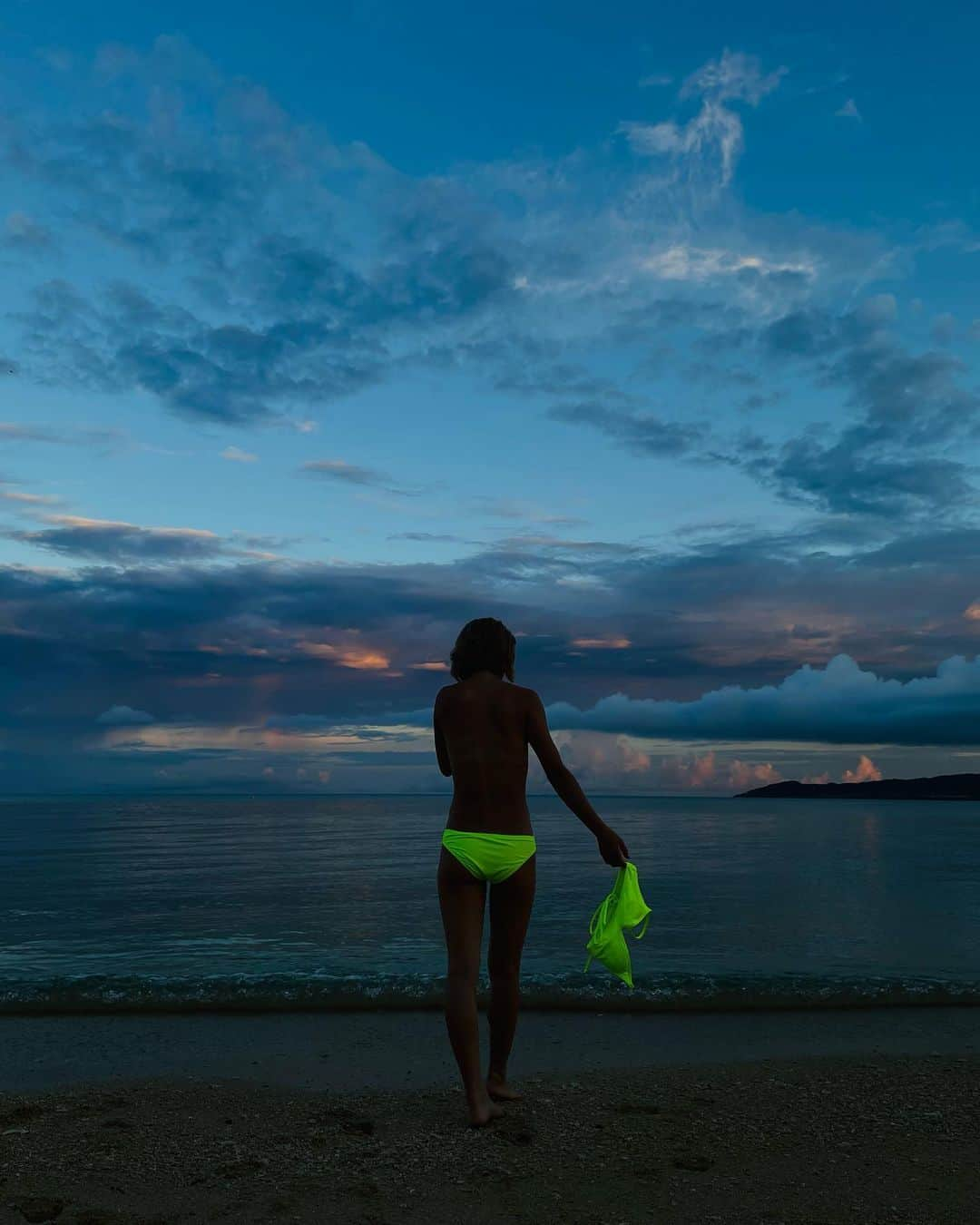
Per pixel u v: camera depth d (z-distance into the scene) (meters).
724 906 10.38
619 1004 5.59
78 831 32.81
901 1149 3.01
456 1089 3.92
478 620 3.92
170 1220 2.48
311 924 9.10
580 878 14.32
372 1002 5.64
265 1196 2.66
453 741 3.67
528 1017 5.33
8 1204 2.61
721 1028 5.10
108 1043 4.79
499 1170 2.86
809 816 58.84
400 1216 2.49
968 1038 4.89
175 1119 3.49
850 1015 5.39
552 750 3.64
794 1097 3.69
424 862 17.78
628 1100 3.67
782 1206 2.52
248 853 20.64
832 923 9.01
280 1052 4.61
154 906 10.62
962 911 9.86
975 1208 2.48
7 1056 4.54
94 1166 2.95
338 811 67.50
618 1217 2.46
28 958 7.21
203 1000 5.66
